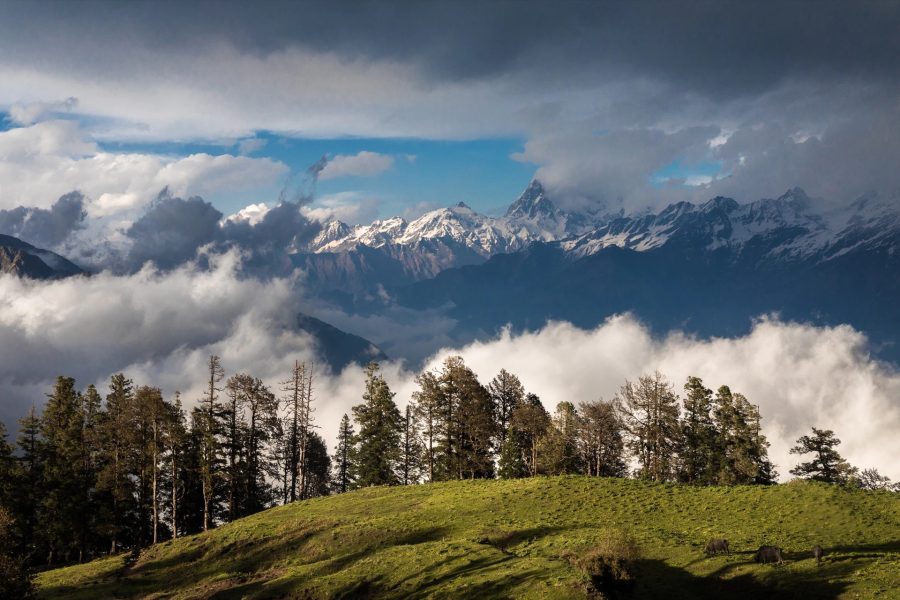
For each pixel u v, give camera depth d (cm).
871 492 6431
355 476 10244
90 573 6600
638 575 4497
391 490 8619
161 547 7000
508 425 10219
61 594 5866
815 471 8912
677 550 5138
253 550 6456
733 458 8812
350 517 7119
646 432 8925
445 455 9844
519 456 9831
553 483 7594
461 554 5078
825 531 5541
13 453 8150
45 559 8381
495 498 7231
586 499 6950
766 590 4250
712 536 5588
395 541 6078
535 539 5703
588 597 3919
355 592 4731
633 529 5903
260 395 8688
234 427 8344
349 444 10806
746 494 6700
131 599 5741
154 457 7731
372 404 10012
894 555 4662
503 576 4409
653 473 8888
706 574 4603
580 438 9825
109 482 8062
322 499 8688
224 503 9481
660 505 6650
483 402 9812
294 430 9631
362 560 5344
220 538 6906
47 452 8450
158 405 7788
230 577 5816
